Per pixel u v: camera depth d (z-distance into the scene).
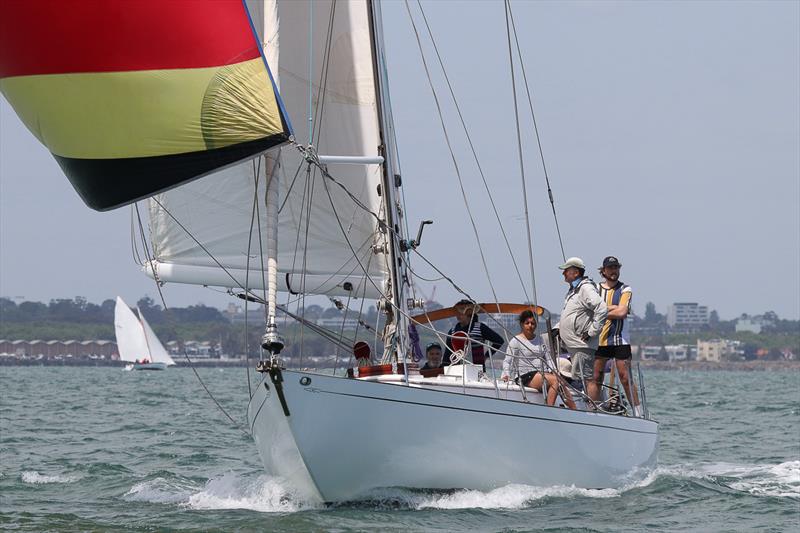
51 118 32.66
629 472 44.62
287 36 44.00
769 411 116.81
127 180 32.84
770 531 37.56
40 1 31.86
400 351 42.50
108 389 184.00
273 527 35.56
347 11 44.28
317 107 44.38
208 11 32.28
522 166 43.00
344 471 36.97
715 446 71.44
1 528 36.91
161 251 44.22
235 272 44.03
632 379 45.88
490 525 36.22
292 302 44.84
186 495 44.69
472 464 38.44
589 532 36.03
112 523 37.56
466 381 40.16
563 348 46.53
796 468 57.66
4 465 56.25
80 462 57.81
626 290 45.34
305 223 44.28
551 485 40.81
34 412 104.94
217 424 88.88
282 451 37.25
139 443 69.94
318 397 35.59
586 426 41.28
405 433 36.88
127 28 32.03
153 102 32.31
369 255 44.31
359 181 44.44
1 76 33.06
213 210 43.81
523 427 38.97
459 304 43.38
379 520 36.34
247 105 32.38
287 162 43.84
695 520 39.19
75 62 32.16
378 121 44.31
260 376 35.94
